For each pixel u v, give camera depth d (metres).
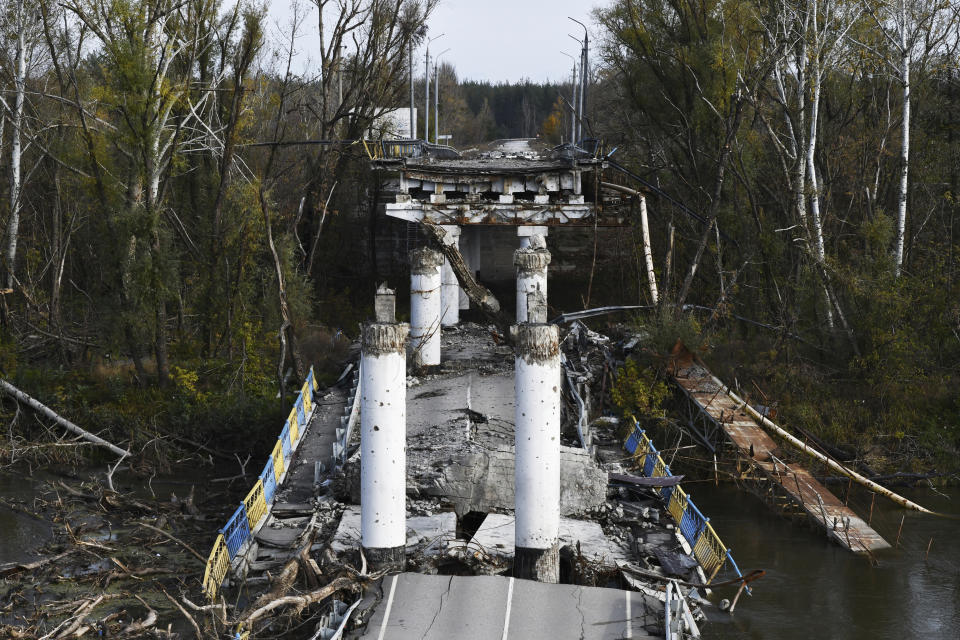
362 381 19.16
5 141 49.47
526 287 31.59
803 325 40.25
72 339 43.66
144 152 38.16
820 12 39.06
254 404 37.22
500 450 23.77
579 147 41.78
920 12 39.41
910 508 29.98
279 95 53.53
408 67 58.09
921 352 36.88
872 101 44.91
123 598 21.66
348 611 17.72
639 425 33.69
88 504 29.78
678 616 17.50
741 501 30.55
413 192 38.78
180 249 45.91
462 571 20.22
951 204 41.66
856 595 22.64
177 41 41.44
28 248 49.50
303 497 26.02
